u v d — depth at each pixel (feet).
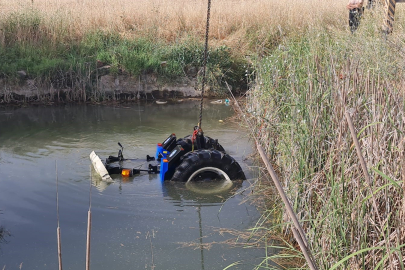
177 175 23.47
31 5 58.90
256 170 25.38
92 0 67.56
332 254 13.93
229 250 17.43
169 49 50.65
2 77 44.04
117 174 24.71
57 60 45.98
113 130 34.12
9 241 17.92
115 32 54.13
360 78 17.74
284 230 18.38
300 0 60.90
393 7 32.63
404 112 13.87
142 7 62.59
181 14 60.08
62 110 41.29
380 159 13.38
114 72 46.55
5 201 21.30
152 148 29.45
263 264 16.46
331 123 17.83
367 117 15.43
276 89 26.23
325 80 19.61
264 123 26.11
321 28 30.78
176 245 17.72
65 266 16.26
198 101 46.21
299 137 18.58
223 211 20.65
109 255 16.98
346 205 14.23
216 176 23.88
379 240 12.59
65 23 53.62
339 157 15.42
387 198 12.74
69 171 25.02
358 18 34.71
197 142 24.80
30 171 24.99
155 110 41.96
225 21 57.72
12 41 49.96
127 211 20.43
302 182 17.40
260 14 59.11
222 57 49.78
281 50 29.96
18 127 34.86
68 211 20.40
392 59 20.02
